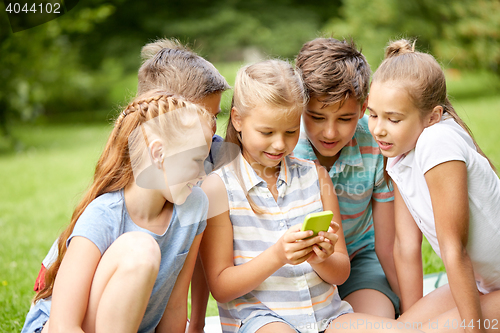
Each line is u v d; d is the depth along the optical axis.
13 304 2.36
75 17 10.35
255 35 14.15
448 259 1.50
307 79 1.73
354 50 1.87
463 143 1.55
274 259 1.53
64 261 1.41
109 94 13.27
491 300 1.60
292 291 1.64
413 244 1.85
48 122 11.77
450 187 1.51
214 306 2.43
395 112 1.58
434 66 1.61
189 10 14.65
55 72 11.39
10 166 7.03
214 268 1.66
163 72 1.92
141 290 1.35
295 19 14.38
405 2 11.22
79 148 8.38
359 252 2.17
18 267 2.95
